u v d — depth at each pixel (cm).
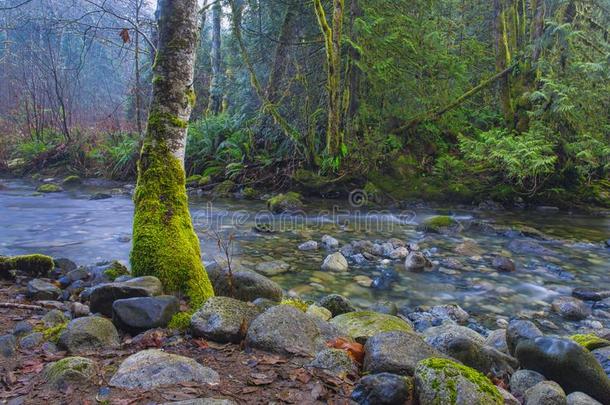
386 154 1266
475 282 570
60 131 1873
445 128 1398
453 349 275
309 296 502
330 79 1134
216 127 1480
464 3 1789
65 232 797
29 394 203
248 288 391
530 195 1194
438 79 1314
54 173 1592
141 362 224
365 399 206
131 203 1133
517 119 1304
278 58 1313
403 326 344
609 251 746
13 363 236
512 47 1381
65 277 431
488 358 276
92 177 1541
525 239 786
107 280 427
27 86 1922
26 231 799
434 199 1186
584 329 433
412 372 229
